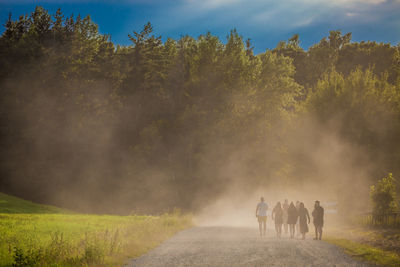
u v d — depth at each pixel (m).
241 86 78.12
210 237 24.12
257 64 81.69
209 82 78.75
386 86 43.97
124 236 20.33
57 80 79.88
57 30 86.06
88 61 86.31
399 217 25.31
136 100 91.81
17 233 23.80
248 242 21.11
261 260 14.98
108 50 93.25
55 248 14.96
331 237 23.75
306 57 108.38
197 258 15.57
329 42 113.38
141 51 93.94
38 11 87.81
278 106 79.06
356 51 100.94
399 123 40.84
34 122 79.44
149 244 19.61
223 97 77.88
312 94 49.12
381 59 95.88
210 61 79.38
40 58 79.62
